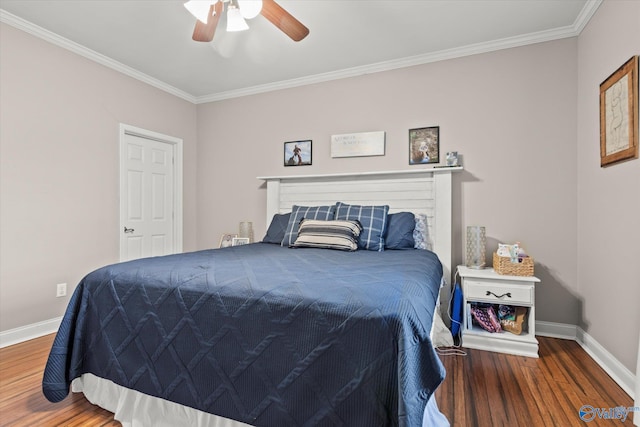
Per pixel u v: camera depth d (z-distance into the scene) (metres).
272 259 2.02
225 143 4.05
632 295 1.79
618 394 1.76
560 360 2.20
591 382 1.90
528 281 2.34
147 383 1.46
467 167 2.94
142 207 3.59
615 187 1.99
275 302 1.24
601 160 2.16
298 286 1.31
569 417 1.56
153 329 1.47
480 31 2.66
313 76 3.51
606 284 2.11
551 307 2.67
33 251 2.63
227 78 3.61
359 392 1.08
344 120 3.43
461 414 1.59
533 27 2.60
